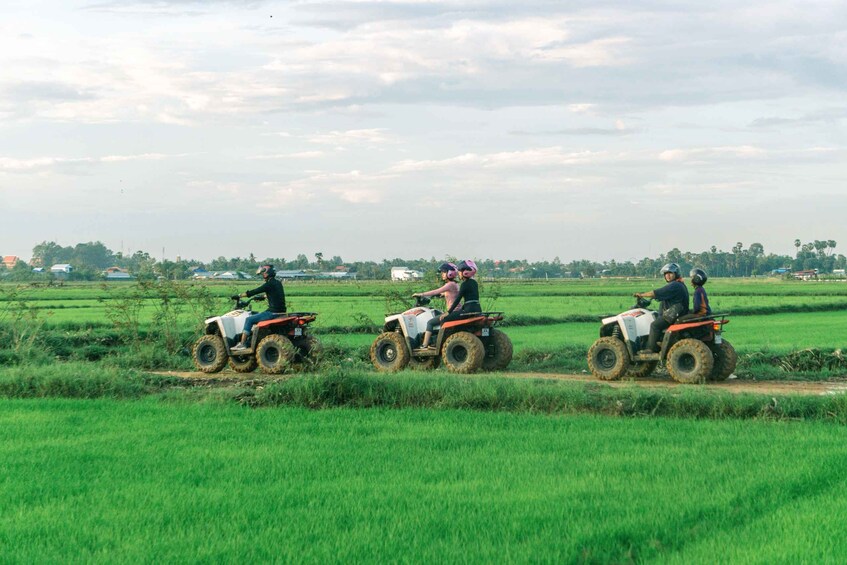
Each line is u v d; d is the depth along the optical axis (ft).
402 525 23.57
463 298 59.52
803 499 25.94
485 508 25.20
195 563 20.71
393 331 62.28
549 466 30.60
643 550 21.39
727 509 24.85
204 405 46.39
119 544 22.30
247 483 28.73
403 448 34.22
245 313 64.69
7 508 25.86
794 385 53.11
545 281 523.70
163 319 84.33
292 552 21.36
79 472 30.40
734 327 112.16
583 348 71.00
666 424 39.34
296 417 42.29
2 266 646.74
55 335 84.53
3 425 40.19
